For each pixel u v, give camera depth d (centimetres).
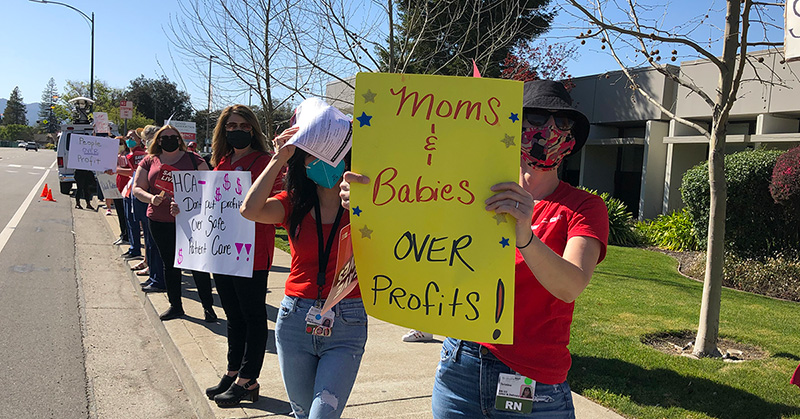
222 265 366
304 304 262
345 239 222
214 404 375
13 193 1912
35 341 521
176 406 408
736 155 915
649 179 1675
